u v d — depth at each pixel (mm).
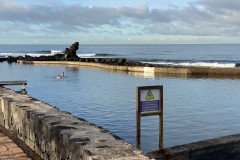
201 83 39281
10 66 79312
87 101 24672
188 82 40594
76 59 97938
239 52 188875
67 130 4598
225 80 43344
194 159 6781
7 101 7289
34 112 5902
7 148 5555
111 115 19234
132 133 15008
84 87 34594
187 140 13891
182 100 25234
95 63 80375
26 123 6047
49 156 5008
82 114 19703
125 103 23516
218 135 14703
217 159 7199
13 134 6797
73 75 52031
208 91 31078
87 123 5098
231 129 15812
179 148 6676
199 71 55219
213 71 54406
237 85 36719
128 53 196750
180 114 19531
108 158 3488
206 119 18062
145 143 13438
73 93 29469
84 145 3918
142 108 6648
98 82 40438
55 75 51594
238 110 20875
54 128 4805
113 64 76625
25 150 5723
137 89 6520
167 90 32062
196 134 14883
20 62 97250
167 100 25266
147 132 15211
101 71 62594
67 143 4309
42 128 5270
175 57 138000
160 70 58969
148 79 45000
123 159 3465
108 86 35656
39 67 75438
